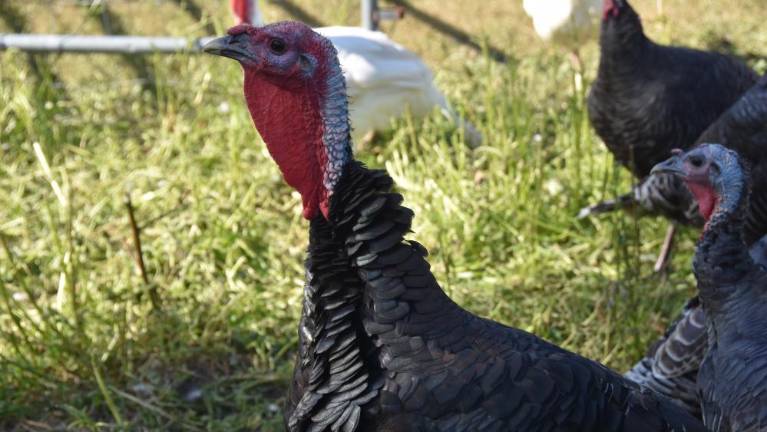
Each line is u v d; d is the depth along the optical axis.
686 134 5.64
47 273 5.77
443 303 2.83
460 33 8.11
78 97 7.85
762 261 4.23
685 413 3.02
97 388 4.95
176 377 5.04
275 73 2.77
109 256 5.93
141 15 8.12
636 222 5.30
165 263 5.84
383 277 2.77
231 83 7.43
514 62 7.55
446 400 2.71
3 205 6.55
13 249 6.05
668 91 5.56
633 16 5.52
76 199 6.54
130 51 7.59
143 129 7.51
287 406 3.05
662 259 5.66
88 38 7.56
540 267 5.75
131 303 5.48
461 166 6.48
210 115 7.43
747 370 3.44
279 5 8.03
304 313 2.93
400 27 8.11
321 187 2.83
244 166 6.73
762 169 4.86
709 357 3.70
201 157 6.93
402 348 2.76
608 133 5.86
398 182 6.50
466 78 7.93
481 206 6.20
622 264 5.78
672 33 8.09
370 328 2.78
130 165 6.94
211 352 5.16
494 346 2.80
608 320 4.94
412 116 6.88
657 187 5.21
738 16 8.04
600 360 4.93
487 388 2.71
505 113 6.99
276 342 5.29
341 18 8.03
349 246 2.79
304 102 2.80
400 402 2.74
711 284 3.76
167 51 7.64
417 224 6.11
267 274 5.87
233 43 2.79
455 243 6.00
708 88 5.64
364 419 2.79
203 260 5.92
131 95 7.94
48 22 8.12
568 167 6.55
